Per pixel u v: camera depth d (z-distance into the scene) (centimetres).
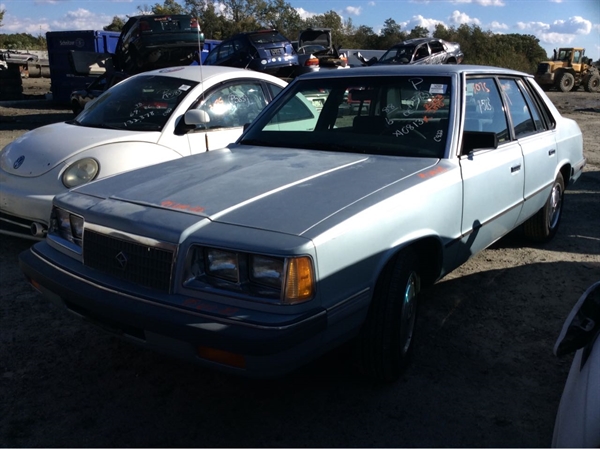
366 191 301
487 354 358
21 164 518
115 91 633
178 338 249
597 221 657
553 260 523
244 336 237
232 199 289
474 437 281
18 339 374
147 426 290
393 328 301
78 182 495
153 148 541
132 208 289
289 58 1568
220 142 591
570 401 210
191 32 1166
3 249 539
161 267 265
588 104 2191
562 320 404
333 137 395
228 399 313
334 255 260
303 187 304
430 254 346
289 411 302
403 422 292
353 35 5869
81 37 1736
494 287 460
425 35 5653
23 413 299
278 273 245
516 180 427
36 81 2944
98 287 280
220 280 256
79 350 363
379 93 405
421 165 344
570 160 552
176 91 593
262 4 5191
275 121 435
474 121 396
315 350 256
